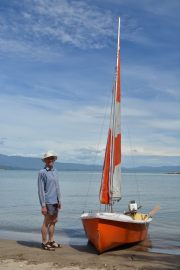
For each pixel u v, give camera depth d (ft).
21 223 65.10
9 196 139.74
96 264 31.96
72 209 95.09
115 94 47.75
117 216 38.47
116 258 34.76
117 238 37.99
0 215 78.79
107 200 45.73
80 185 257.75
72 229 57.88
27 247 38.75
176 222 69.77
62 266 31.01
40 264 31.58
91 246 40.83
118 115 47.60
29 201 116.78
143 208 103.14
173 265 32.22
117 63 48.65
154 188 226.99
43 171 35.73
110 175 45.96
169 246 43.62
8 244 40.65
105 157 46.57
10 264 31.55
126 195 158.61
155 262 33.24
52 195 35.99
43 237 37.70
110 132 46.96
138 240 42.47
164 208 101.50
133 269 30.50
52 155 35.60
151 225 65.10
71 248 38.96
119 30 49.93
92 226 37.35
